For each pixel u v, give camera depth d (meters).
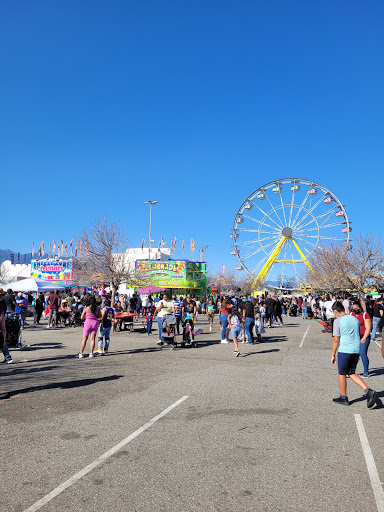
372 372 9.42
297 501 3.31
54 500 3.29
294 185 54.16
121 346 13.57
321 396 6.93
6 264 61.47
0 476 3.72
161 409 5.93
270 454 4.30
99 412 5.75
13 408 5.93
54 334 17.08
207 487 3.53
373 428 5.23
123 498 3.32
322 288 46.12
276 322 27.09
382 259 30.38
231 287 67.38
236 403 6.34
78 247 29.89
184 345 13.57
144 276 32.50
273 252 54.34
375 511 3.17
